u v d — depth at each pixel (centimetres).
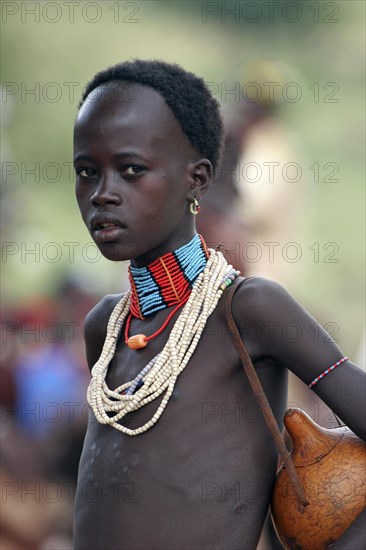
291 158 1576
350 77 4272
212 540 666
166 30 4509
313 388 684
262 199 1448
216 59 4238
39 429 1648
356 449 680
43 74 4381
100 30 4525
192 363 683
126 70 693
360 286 3105
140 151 664
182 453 668
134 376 696
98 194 664
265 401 668
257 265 1410
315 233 3403
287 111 1923
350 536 654
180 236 707
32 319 1806
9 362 1730
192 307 694
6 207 2762
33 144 4134
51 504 1543
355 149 3888
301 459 685
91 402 703
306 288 2944
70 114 4288
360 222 3494
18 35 4503
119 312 744
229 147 1393
